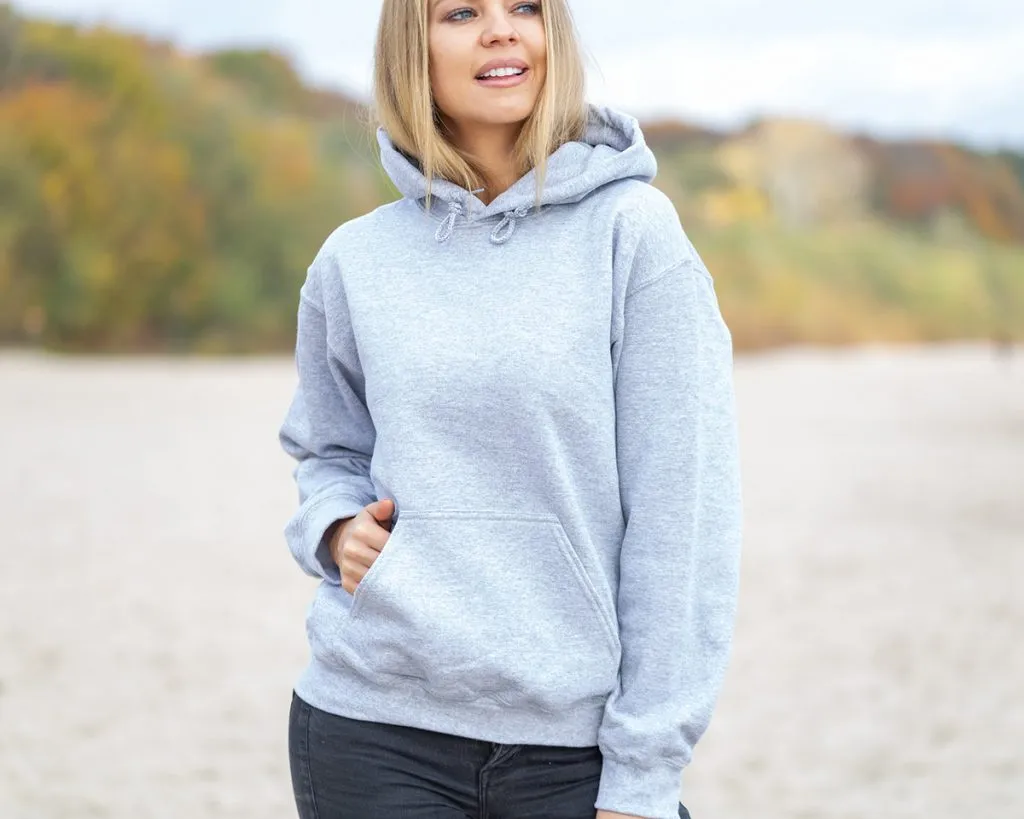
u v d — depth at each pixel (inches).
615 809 75.7
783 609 303.3
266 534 400.2
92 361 1283.2
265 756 198.1
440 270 81.6
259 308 1514.5
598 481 78.3
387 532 79.8
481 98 81.4
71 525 413.7
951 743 207.2
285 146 1610.5
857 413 829.8
